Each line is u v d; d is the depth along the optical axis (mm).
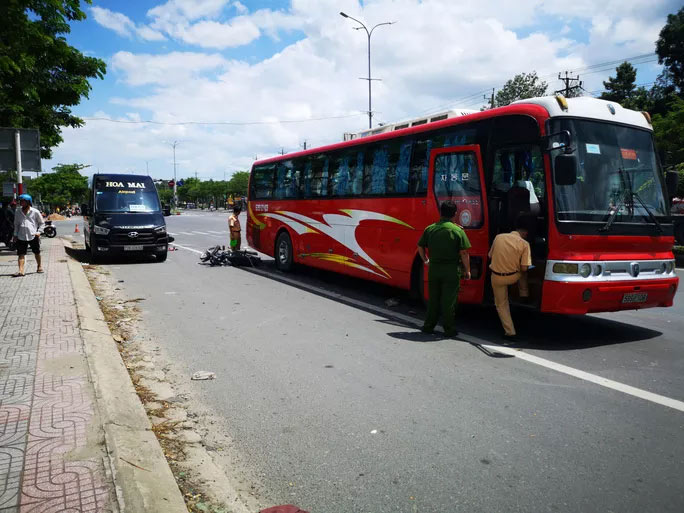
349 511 3074
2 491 2971
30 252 16812
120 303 9164
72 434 3691
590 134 6898
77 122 20047
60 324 6797
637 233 6875
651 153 7430
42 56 11375
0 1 8367
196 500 3162
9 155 15062
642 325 7828
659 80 36188
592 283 6441
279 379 5336
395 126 11023
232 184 110750
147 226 14891
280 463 3646
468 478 3436
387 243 9586
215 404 4695
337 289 11000
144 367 5695
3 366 5137
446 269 6918
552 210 6520
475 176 7617
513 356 6160
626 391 5020
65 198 91188
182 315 8273
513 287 7078
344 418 4387
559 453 3779
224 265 14781
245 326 7582
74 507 2824
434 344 6676
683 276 13219
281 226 13742
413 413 4484
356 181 10594
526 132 6941
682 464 3627
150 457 3516
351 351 6336
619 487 3332
